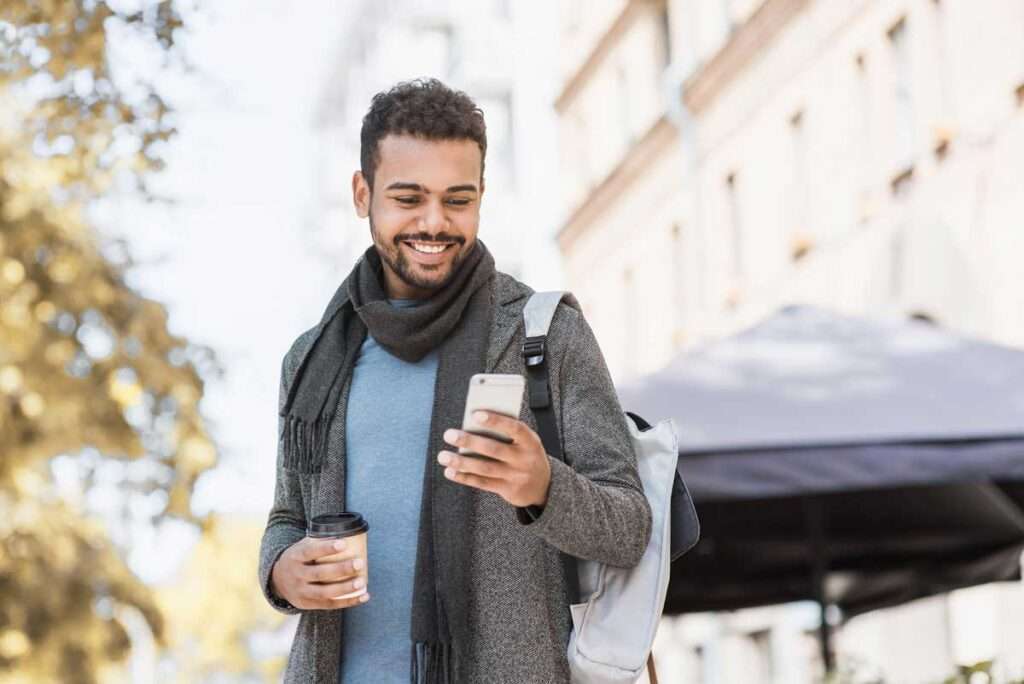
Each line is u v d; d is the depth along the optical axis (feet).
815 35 64.44
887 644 56.44
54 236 39.45
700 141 77.92
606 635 10.51
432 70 142.00
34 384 38.96
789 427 23.85
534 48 116.88
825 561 34.86
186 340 40.27
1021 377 25.14
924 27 54.95
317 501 10.93
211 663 106.93
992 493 32.09
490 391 9.39
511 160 119.34
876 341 27.09
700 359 26.96
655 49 86.38
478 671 10.34
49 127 24.95
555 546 10.12
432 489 10.55
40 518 43.06
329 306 11.44
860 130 61.05
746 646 75.51
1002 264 49.24
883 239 57.88
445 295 10.84
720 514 32.50
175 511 39.50
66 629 42.68
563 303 11.19
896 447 23.43
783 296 68.33
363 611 10.64
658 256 84.99
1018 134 48.34
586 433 10.77
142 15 23.59
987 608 47.50
